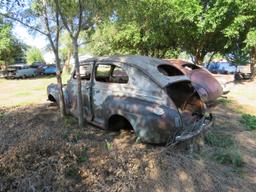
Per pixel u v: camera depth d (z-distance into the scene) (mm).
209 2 14484
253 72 17219
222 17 13789
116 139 5090
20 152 3992
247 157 4895
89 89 5711
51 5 5945
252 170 4453
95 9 5715
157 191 3678
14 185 3439
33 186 3414
